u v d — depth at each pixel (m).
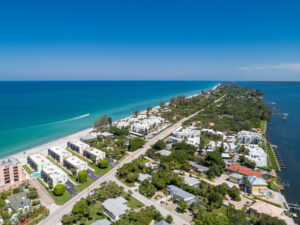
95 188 111.38
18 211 90.38
